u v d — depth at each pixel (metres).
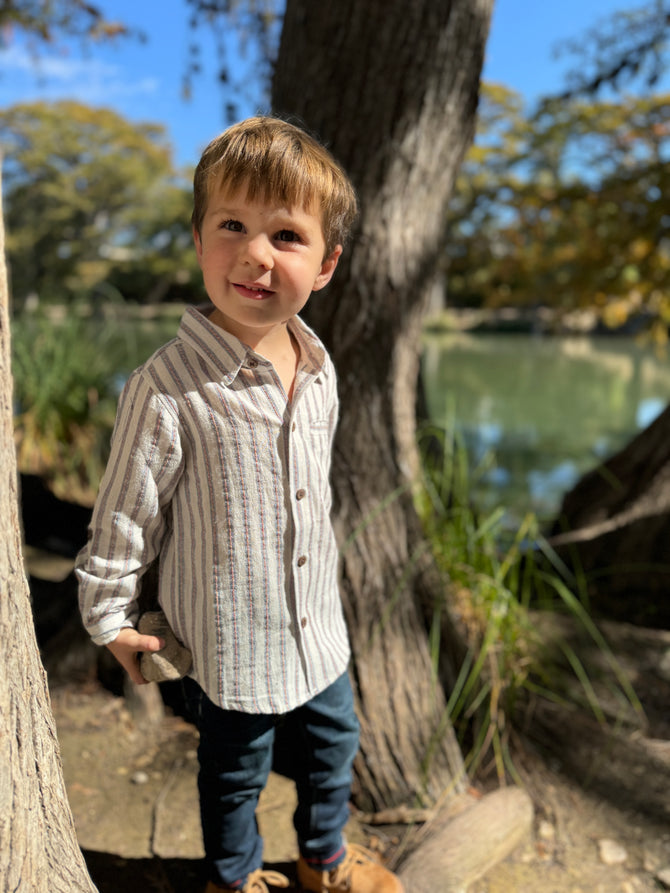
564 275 6.16
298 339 1.19
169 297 36.34
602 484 3.11
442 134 1.83
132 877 1.54
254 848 1.37
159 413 1.05
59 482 4.29
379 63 1.71
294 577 1.17
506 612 2.24
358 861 1.53
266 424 1.10
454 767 1.88
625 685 2.35
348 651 1.35
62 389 4.68
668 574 2.85
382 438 1.91
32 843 0.82
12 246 33.00
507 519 4.16
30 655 0.88
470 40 1.78
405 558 1.94
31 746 0.85
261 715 1.23
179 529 1.14
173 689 2.17
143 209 35.47
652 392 10.13
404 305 1.89
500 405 8.66
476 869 1.61
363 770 1.80
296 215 1.00
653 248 4.89
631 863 1.69
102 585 1.08
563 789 1.92
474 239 6.08
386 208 1.80
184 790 1.82
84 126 34.34
